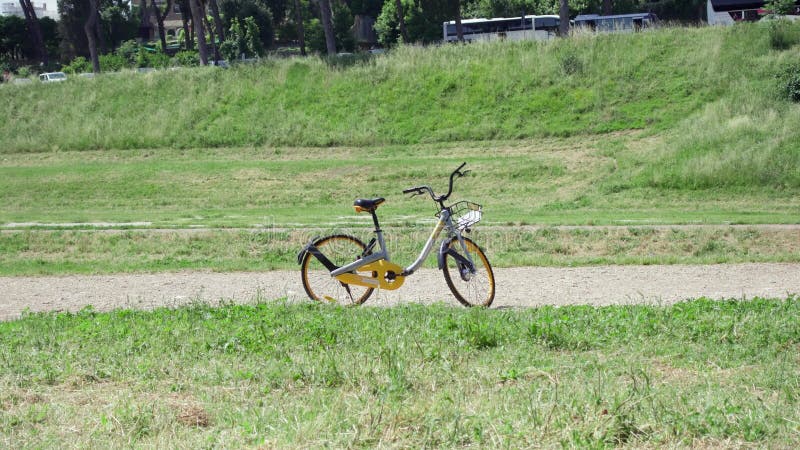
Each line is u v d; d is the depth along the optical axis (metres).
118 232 15.97
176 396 5.37
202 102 33.97
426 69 33.19
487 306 8.95
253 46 63.59
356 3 73.88
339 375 5.62
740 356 6.11
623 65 30.81
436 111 31.06
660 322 7.13
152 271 12.41
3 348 6.66
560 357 6.20
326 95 33.03
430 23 59.88
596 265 12.26
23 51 74.31
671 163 23.11
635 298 9.49
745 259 12.39
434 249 13.61
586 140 27.66
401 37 56.38
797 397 5.01
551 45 32.94
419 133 30.11
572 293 9.90
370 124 31.06
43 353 6.42
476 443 4.35
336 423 4.62
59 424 4.78
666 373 5.71
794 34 30.48
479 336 6.64
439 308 8.17
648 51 31.30
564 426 4.52
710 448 4.29
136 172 27.30
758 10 41.56
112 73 37.59
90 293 10.56
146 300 9.98
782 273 11.18
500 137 29.05
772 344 6.43
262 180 25.81
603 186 22.78
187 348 6.55
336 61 34.88
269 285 10.95
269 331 6.98
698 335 6.74
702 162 22.30
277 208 22.95
